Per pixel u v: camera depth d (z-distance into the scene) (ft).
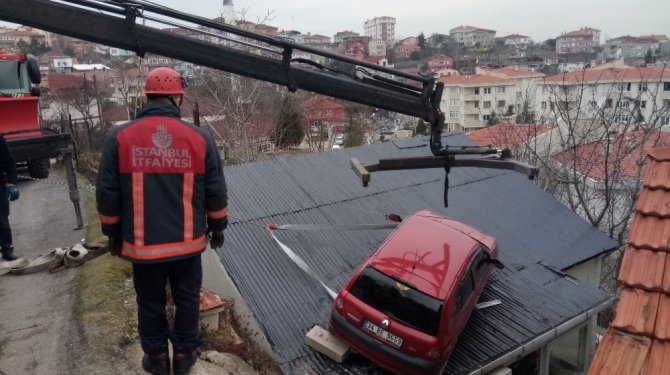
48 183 40.70
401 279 20.76
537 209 36.42
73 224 30.27
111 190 9.32
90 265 22.80
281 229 27.84
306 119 86.33
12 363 15.74
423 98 13.76
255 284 24.02
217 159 10.09
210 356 17.58
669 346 9.61
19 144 25.02
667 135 56.65
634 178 48.37
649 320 9.98
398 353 19.94
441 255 22.29
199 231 9.93
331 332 21.65
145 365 10.92
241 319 23.31
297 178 33.09
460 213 33.68
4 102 31.99
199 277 10.76
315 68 13.33
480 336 23.30
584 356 29.25
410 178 36.42
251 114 67.26
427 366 19.70
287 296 23.86
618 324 10.13
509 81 183.32
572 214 36.45
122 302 19.81
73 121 79.20
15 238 28.04
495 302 25.84
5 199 21.74
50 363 15.84
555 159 55.31
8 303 19.49
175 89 9.94
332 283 25.20
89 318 18.25
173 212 9.58
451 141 40.60
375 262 21.88
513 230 33.45
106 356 16.28
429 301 20.04
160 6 10.84
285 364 20.74
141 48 10.96
